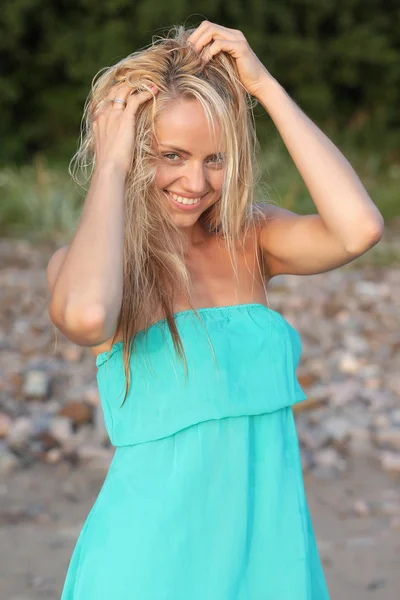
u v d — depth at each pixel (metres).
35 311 9.62
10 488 5.85
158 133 2.57
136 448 2.56
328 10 20.78
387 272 11.90
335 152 2.72
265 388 2.59
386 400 7.39
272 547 2.53
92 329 2.35
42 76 20.72
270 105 2.73
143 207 2.59
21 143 20.22
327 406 7.28
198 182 2.58
